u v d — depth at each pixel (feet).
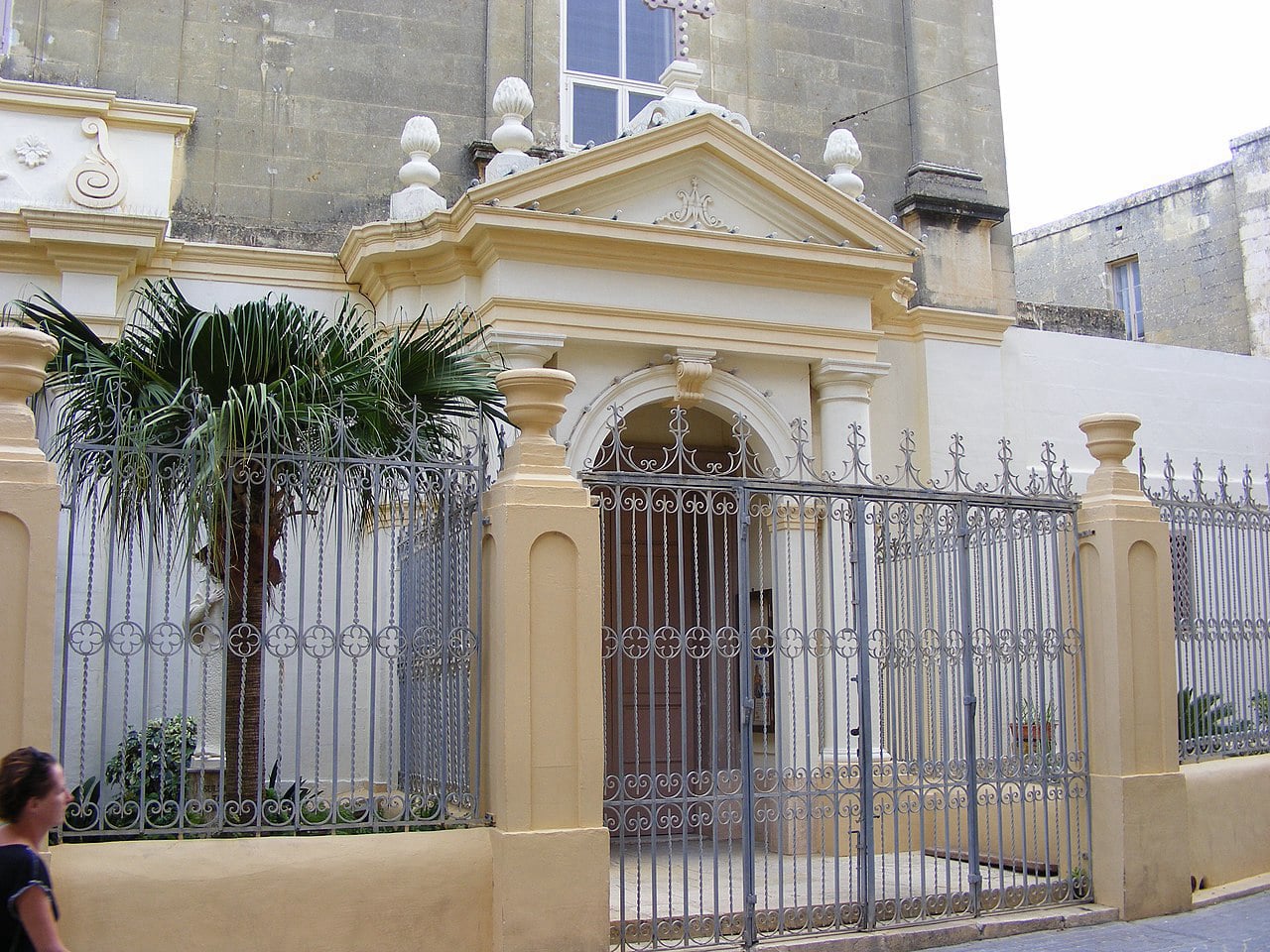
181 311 23.22
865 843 25.26
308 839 21.07
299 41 38.68
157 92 36.81
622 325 34.73
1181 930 26.48
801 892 27.37
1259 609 33.17
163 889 19.95
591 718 22.58
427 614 24.76
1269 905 28.66
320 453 22.02
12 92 34.19
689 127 35.60
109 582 20.63
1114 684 28.17
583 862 22.06
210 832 20.80
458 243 34.19
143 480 21.18
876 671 34.99
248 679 24.13
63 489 25.22
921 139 45.06
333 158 38.37
